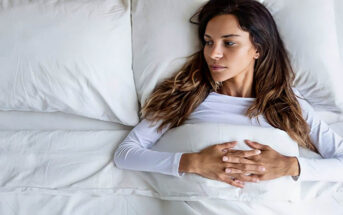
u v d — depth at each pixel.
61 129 1.23
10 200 1.03
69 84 1.09
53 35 1.07
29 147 1.12
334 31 1.15
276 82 1.14
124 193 1.04
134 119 1.18
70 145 1.14
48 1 1.10
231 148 1.00
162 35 1.13
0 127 1.23
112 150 1.13
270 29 1.07
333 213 1.00
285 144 1.03
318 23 1.12
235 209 0.95
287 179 0.98
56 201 1.03
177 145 1.05
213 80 1.13
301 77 1.16
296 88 1.19
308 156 1.12
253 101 1.13
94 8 1.11
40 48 1.06
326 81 1.15
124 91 1.15
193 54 1.13
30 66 1.07
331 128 1.23
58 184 1.05
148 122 1.13
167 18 1.13
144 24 1.15
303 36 1.12
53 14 1.09
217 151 0.98
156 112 1.13
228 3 1.01
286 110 1.12
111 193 1.04
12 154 1.10
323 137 1.11
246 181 0.96
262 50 1.08
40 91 1.10
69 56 1.07
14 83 1.08
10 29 1.07
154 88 1.17
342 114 1.25
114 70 1.11
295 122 1.10
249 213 0.94
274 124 1.11
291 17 1.12
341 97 1.18
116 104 1.14
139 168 1.03
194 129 1.04
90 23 1.09
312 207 1.02
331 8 1.15
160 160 1.00
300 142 1.11
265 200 0.96
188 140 1.04
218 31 1.01
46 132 1.17
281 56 1.14
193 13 1.12
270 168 0.96
